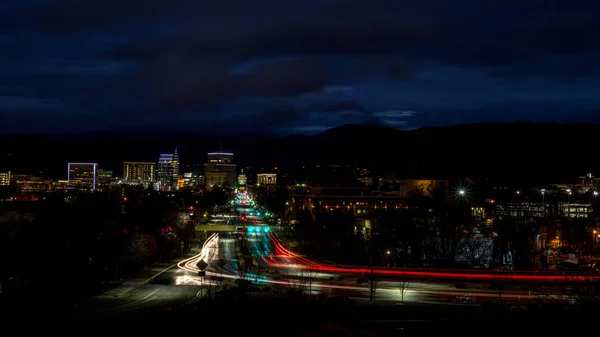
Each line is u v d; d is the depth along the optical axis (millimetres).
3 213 132000
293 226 185125
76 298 74938
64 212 101750
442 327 56344
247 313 61094
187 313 62125
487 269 103500
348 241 128125
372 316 62531
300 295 72188
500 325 56406
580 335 53375
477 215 182500
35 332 56969
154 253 120125
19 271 83875
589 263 108875
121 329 57125
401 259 118125
